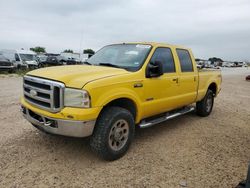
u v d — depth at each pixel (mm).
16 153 4238
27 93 4273
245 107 9297
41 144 4645
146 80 4637
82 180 3523
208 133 5797
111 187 3389
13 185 3324
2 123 5789
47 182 3432
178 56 5777
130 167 3949
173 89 5445
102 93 3842
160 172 3830
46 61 33625
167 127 6156
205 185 3527
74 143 4742
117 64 4891
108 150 3984
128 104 4508
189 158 4363
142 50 5047
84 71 4121
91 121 3721
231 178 3740
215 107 9008
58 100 3752
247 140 5426
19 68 27531
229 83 20609
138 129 5883
